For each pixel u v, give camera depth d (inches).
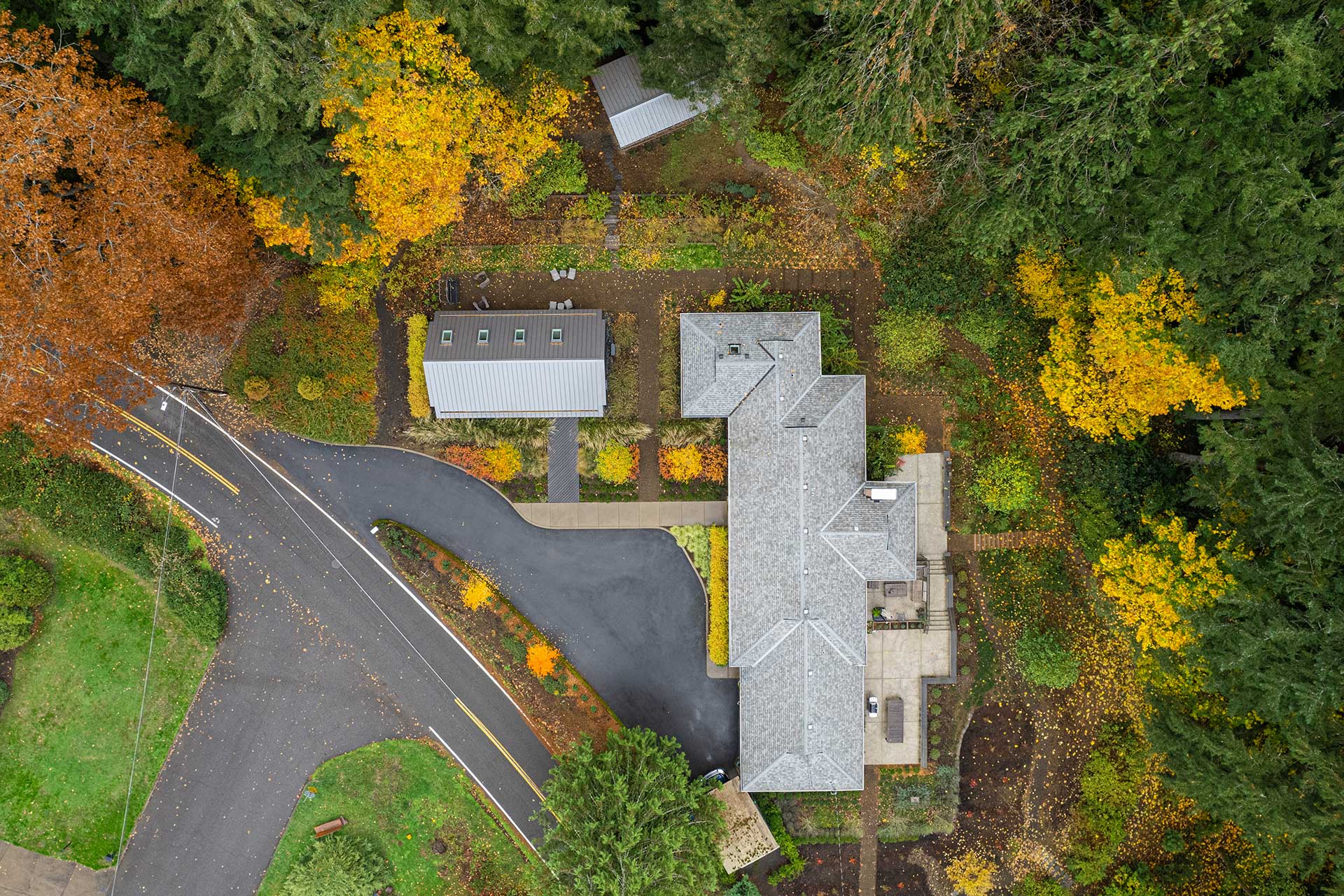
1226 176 954.7
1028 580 1400.1
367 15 871.1
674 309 1380.4
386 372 1378.0
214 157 1038.4
